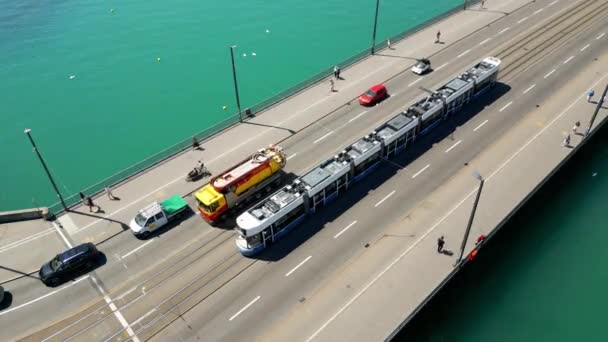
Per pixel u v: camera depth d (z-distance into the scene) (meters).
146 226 42.31
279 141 53.72
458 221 41.56
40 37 89.94
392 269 37.81
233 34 88.56
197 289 37.81
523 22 76.12
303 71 76.75
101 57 82.81
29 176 58.50
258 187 45.44
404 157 50.03
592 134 50.09
